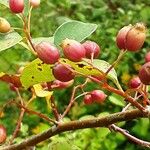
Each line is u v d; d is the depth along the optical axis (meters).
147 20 0.56
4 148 0.18
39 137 0.17
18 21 0.47
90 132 0.37
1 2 0.18
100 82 0.15
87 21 0.57
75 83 0.39
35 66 0.16
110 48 0.50
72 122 0.16
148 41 0.51
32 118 0.45
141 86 0.16
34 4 0.18
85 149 0.37
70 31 0.17
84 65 0.15
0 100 0.50
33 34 0.53
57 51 0.15
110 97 0.33
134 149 0.43
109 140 0.41
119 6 0.59
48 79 0.16
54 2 0.56
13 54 0.46
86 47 0.16
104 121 0.16
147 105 0.16
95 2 0.60
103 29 0.53
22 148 0.17
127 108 0.18
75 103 0.42
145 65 0.14
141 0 0.60
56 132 0.17
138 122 0.43
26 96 0.41
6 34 0.16
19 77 0.17
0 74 0.18
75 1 0.59
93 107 0.44
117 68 0.48
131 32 0.15
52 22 0.54
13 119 0.46
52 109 0.17
